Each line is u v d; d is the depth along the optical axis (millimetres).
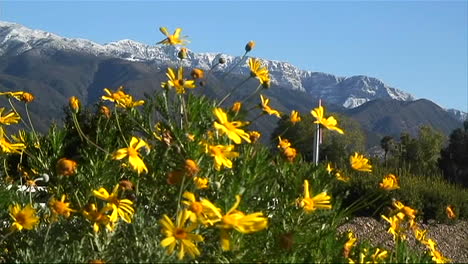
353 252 4406
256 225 3330
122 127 5145
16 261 4203
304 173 4371
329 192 4457
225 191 3939
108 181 4594
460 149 41656
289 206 4137
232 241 3799
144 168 4098
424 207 14727
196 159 4168
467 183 41500
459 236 14117
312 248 4082
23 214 4270
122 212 3969
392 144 53969
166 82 4551
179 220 3381
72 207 4570
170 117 4539
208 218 3398
